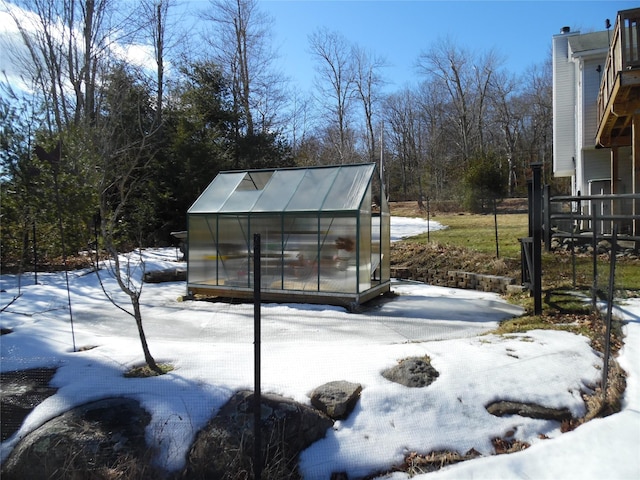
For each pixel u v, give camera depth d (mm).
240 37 27734
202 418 4250
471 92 49000
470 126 48531
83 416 4215
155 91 22922
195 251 10891
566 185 33531
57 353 5652
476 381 4801
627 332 6219
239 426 4145
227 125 25859
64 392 4582
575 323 7012
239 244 10430
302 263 9820
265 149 26094
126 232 17203
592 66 16453
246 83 27828
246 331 7594
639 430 4172
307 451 4098
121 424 4148
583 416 4562
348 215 9359
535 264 7840
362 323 8062
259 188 11586
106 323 8320
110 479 3797
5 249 13820
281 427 4125
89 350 5805
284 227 9984
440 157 45844
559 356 5410
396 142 51562
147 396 4465
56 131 14047
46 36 16172
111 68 15961
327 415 4344
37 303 9992
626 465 3752
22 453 3973
